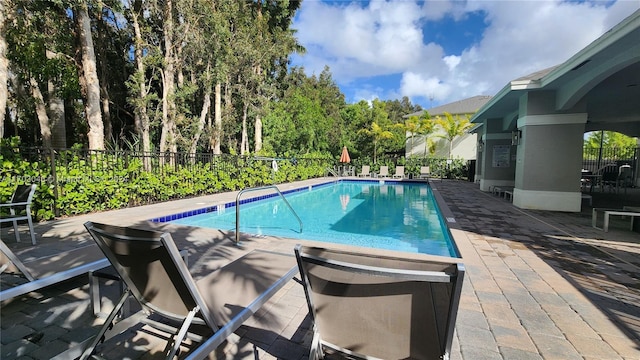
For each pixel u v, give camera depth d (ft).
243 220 26.55
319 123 70.85
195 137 39.88
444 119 88.94
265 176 41.98
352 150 82.43
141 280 6.05
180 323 6.56
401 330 4.58
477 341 7.31
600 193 41.83
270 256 9.70
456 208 26.66
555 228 19.10
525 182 26.40
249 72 49.01
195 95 51.52
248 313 6.17
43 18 28.40
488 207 27.22
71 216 20.77
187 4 34.32
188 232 16.85
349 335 5.00
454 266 3.90
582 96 22.22
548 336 7.55
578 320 8.30
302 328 7.92
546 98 25.34
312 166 60.03
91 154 22.76
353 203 36.29
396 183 59.82
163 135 35.60
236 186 37.65
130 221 19.47
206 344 5.13
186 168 30.89
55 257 9.98
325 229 23.45
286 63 65.92
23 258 12.17
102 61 42.39
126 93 48.42
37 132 47.26
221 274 8.07
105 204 23.35
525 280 10.93
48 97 38.37
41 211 18.79
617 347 7.13
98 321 7.93
